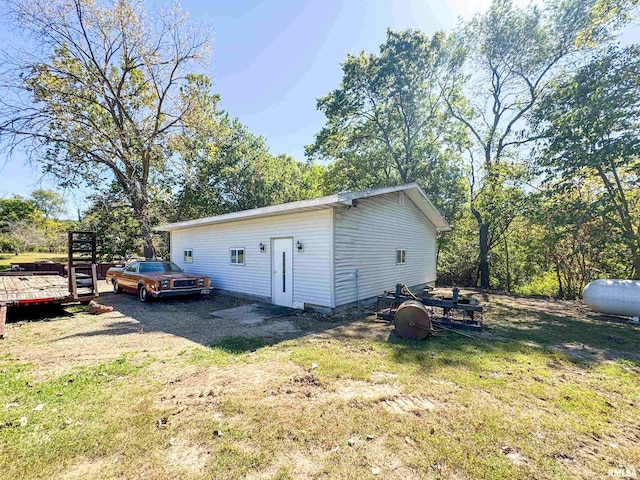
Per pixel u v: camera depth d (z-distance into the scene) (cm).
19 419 291
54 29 1411
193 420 293
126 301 994
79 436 266
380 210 998
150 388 362
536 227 1272
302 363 441
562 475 224
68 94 1510
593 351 504
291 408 316
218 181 2455
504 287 1608
